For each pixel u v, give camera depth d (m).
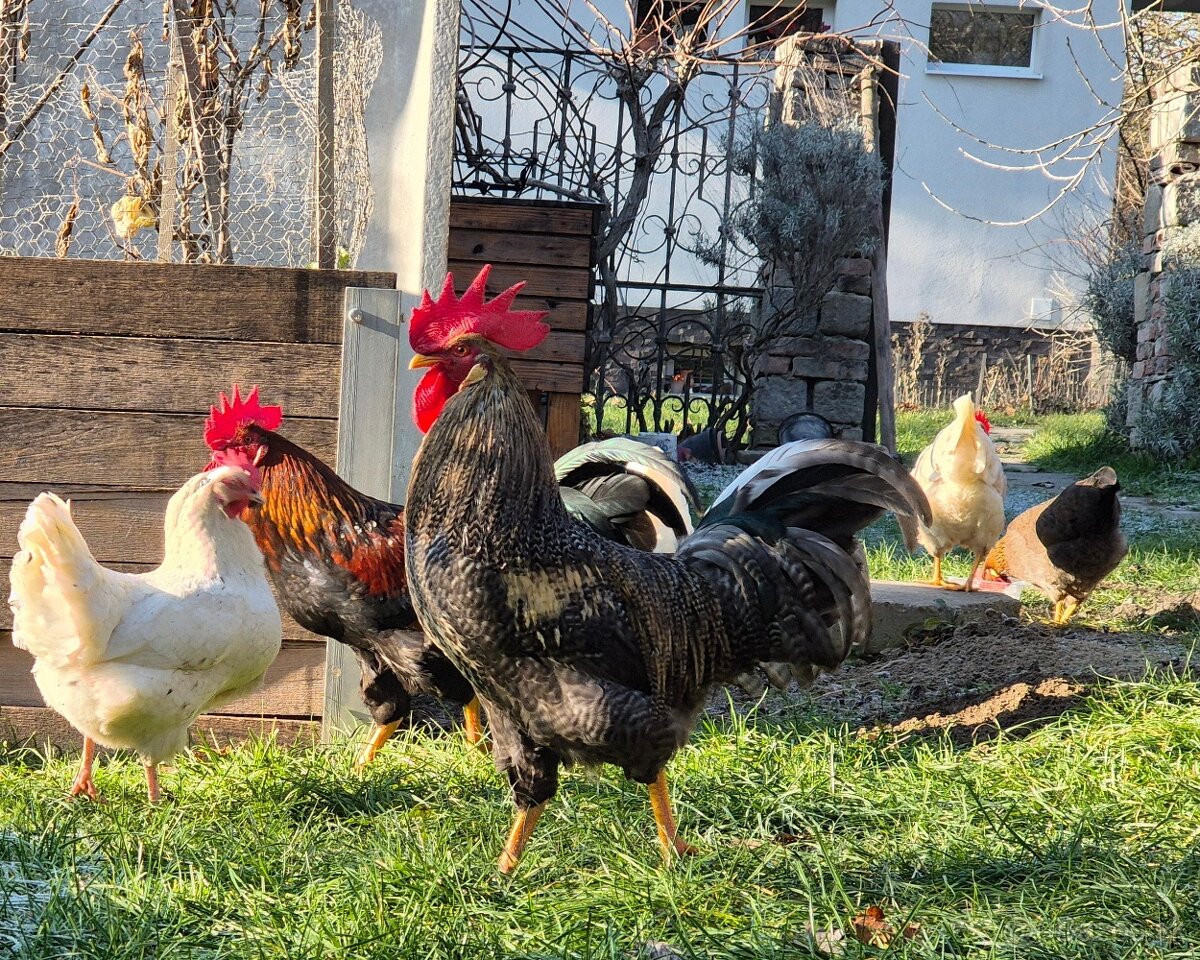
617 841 3.22
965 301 12.65
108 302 3.58
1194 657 3.90
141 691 3.28
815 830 3.24
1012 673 3.86
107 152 3.94
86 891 3.04
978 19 12.25
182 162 3.97
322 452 3.62
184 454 3.60
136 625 3.29
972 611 4.23
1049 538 4.22
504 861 3.15
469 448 3.06
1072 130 12.30
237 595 3.37
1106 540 4.17
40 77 4.05
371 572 3.46
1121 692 3.66
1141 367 8.73
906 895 3.08
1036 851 3.18
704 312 8.39
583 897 3.08
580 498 3.37
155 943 2.97
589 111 10.82
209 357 3.60
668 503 3.36
